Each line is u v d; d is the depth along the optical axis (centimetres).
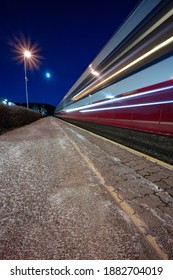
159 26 543
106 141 642
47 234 157
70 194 233
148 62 633
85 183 268
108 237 153
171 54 520
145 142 564
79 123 1736
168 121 530
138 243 145
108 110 1062
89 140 667
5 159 404
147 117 643
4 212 192
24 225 170
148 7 575
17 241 149
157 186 256
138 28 655
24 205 207
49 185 263
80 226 167
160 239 149
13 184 267
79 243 146
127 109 802
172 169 329
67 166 351
